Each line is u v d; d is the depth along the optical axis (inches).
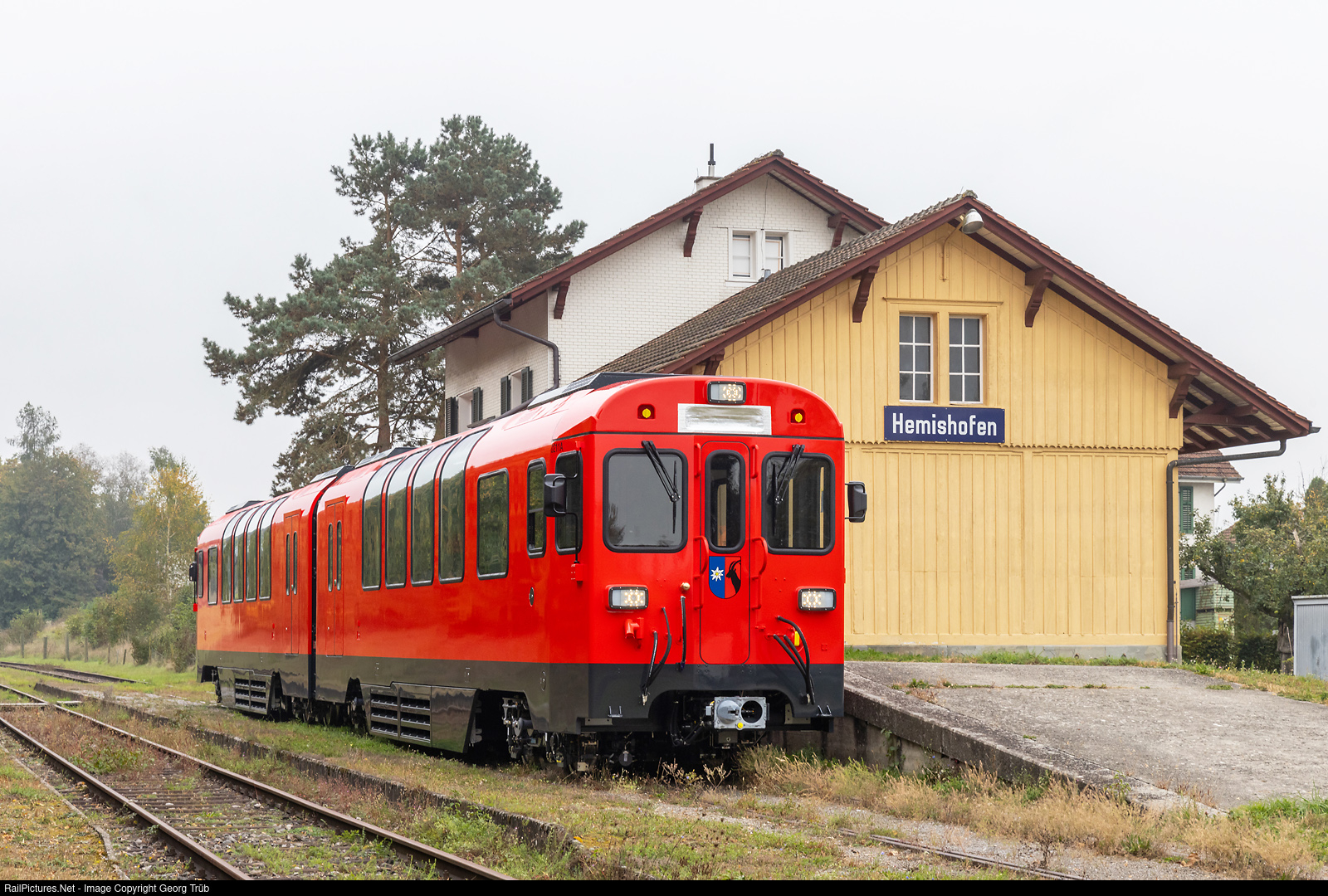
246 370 1708.9
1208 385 835.4
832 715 470.9
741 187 1153.4
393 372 1740.9
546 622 471.8
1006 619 796.6
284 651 848.3
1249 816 371.6
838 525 478.6
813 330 791.7
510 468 513.3
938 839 361.4
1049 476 811.4
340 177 1879.9
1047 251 793.6
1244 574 1250.6
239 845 386.9
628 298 1117.1
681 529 459.5
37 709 1003.3
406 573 630.5
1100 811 371.6
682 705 463.8
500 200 1823.3
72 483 4662.9
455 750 558.9
